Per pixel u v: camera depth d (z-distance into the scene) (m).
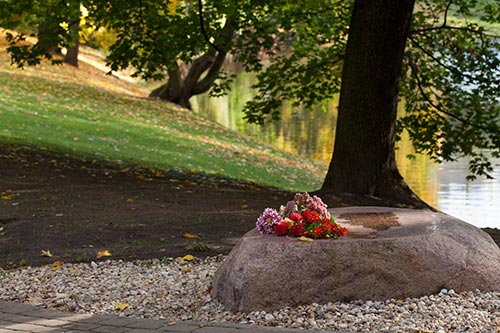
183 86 36.94
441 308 6.99
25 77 33.69
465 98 20.36
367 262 7.22
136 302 7.60
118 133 25.58
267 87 20.86
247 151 27.27
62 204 12.88
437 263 7.40
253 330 6.27
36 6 20.80
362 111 15.32
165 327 6.47
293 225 7.48
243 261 7.20
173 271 8.91
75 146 21.77
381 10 15.04
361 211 8.84
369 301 7.18
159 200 13.77
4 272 9.05
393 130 15.67
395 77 15.43
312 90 21.23
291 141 32.16
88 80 37.47
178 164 22.06
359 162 15.38
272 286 7.07
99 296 7.86
